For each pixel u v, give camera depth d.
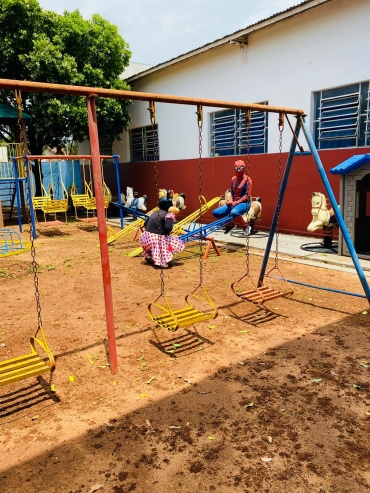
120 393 3.20
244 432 2.67
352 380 3.29
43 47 12.40
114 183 17.56
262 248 8.48
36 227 13.41
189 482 2.26
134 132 16.36
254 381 3.31
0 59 13.12
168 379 3.39
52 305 5.37
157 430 2.72
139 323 4.65
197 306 5.16
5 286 6.39
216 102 4.00
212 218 12.20
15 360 3.19
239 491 2.19
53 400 3.14
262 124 10.65
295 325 4.47
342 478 2.26
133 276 6.74
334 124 9.00
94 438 2.67
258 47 10.37
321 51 8.91
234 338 4.18
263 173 10.41
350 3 8.19
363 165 6.80
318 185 9.15
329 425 2.72
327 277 6.24
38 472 2.38
